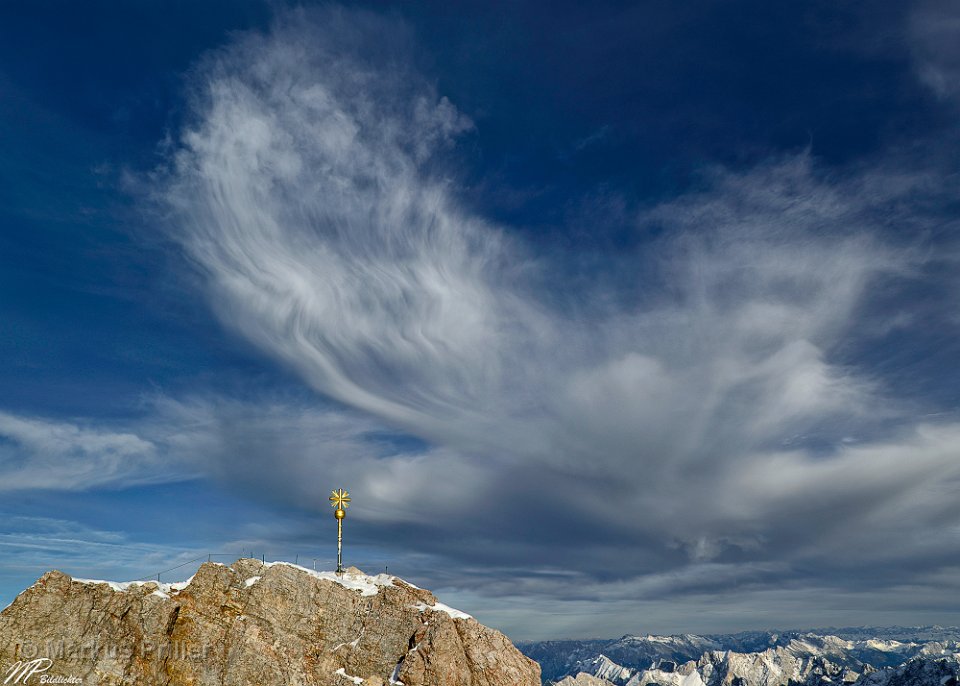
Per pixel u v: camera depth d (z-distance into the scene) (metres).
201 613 108.19
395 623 117.75
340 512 135.50
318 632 113.06
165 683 99.31
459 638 117.12
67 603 103.31
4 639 98.19
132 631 102.88
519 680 114.44
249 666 104.12
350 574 129.88
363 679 109.50
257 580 114.88
